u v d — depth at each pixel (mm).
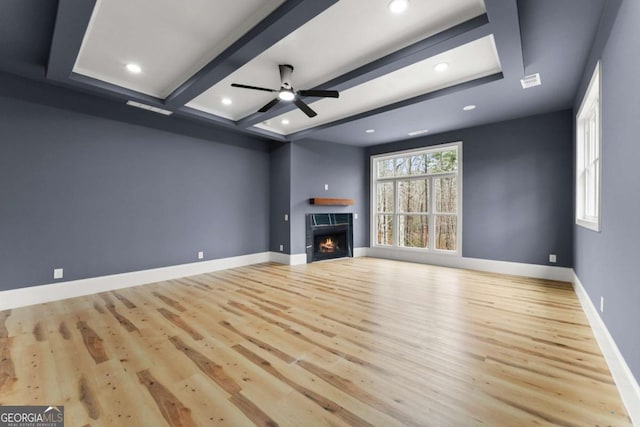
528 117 4770
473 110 4422
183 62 3178
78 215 3904
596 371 2014
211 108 4617
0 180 3346
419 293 3910
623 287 1935
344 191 6898
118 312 3225
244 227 5980
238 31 2641
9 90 3396
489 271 5234
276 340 2514
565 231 4469
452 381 1907
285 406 1673
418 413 1609
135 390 1819
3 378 1943
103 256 4121
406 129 5488
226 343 2461
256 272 5309
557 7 2230
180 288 4234
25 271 3500
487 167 5215
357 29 2592
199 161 5234
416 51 2764
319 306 3396
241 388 1841
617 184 2049
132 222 4406
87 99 3980
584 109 3357
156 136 4672
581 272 3621
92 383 1891
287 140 6047
